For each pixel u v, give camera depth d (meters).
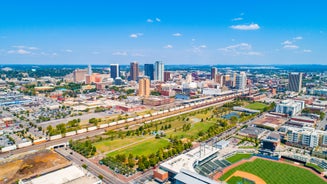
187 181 172.00
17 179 176.75
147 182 196.75
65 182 175.50
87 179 182.62
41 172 187.50
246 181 198.62
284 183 196.75
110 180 198.38
